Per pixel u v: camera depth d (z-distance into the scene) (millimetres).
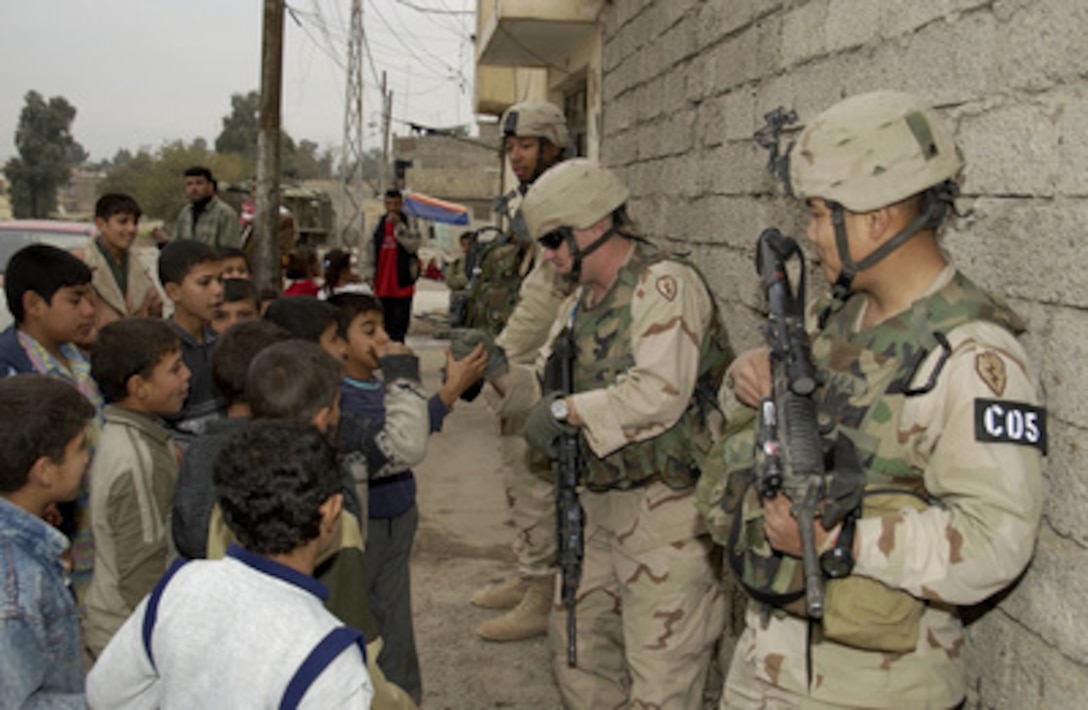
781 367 1624
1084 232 1540
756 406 1804
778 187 2855
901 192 1532
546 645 3783
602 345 2586
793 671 1668
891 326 1603
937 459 1511
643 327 2447
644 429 2434
